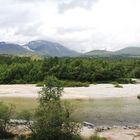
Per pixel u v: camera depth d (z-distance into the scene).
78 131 30.62
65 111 29.77
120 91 76.81
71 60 114.38
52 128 27.72
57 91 30.62
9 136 29.14
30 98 61.47
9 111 32.16
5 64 120.00
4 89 79.62
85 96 65.38
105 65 112.00
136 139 29.39
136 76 123.62
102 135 30.59
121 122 38.56
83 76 103.19
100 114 43.47
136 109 48.56
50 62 107.44
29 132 29.77
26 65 108.12
